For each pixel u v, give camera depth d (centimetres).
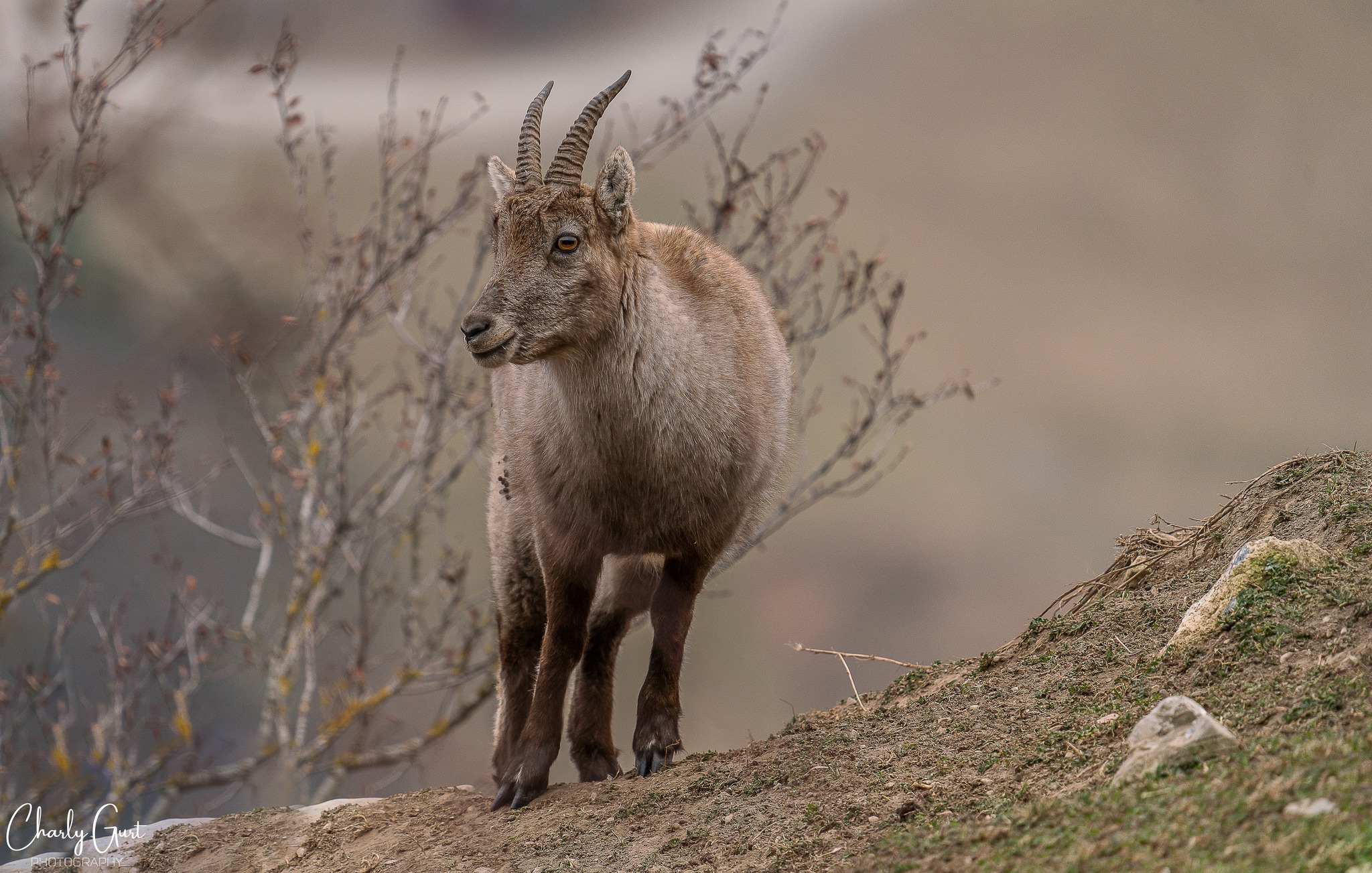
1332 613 1156
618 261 1540
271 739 3038
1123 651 1341
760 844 1162
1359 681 1018
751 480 1650
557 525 1600
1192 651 1227
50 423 2717
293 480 2919
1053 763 1138
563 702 1656
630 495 1577
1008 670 1425
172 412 2647
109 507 2859
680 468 1565
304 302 2567
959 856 965
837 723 1457
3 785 2856
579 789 1503
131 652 3070
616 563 1731
